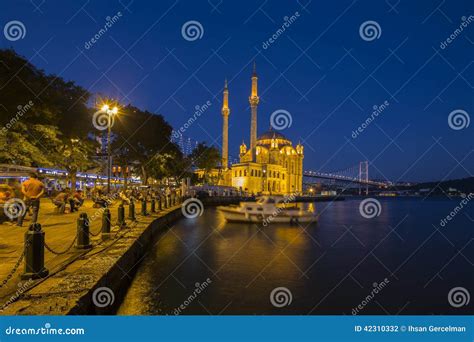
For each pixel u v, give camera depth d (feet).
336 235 107.96
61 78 133.28
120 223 64.34
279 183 577.02
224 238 93.35
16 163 114.73
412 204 426.10
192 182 307.58
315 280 52.37
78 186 176.14
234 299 41.83
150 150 182.80
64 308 22.89
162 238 85.35
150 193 162.09
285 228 121.19
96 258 37.50
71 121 132.98
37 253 28.58
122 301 39.06
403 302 43.96
